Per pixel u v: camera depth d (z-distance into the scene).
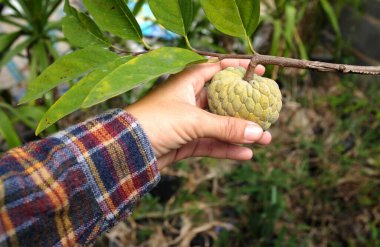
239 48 0.75
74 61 0.27
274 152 0.79
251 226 0.64
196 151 0.38
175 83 0.30
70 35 0.29
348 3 0.95
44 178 0.23
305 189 0.73
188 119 0.29
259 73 0.35
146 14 0.69
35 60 0.56
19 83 0.82
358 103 0.87
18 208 0.22
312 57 1.03
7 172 0.22
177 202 0.70
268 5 0.78
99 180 0.26
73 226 0.25
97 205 0.26
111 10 0.27
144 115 0.29
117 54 0.27
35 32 0.58
